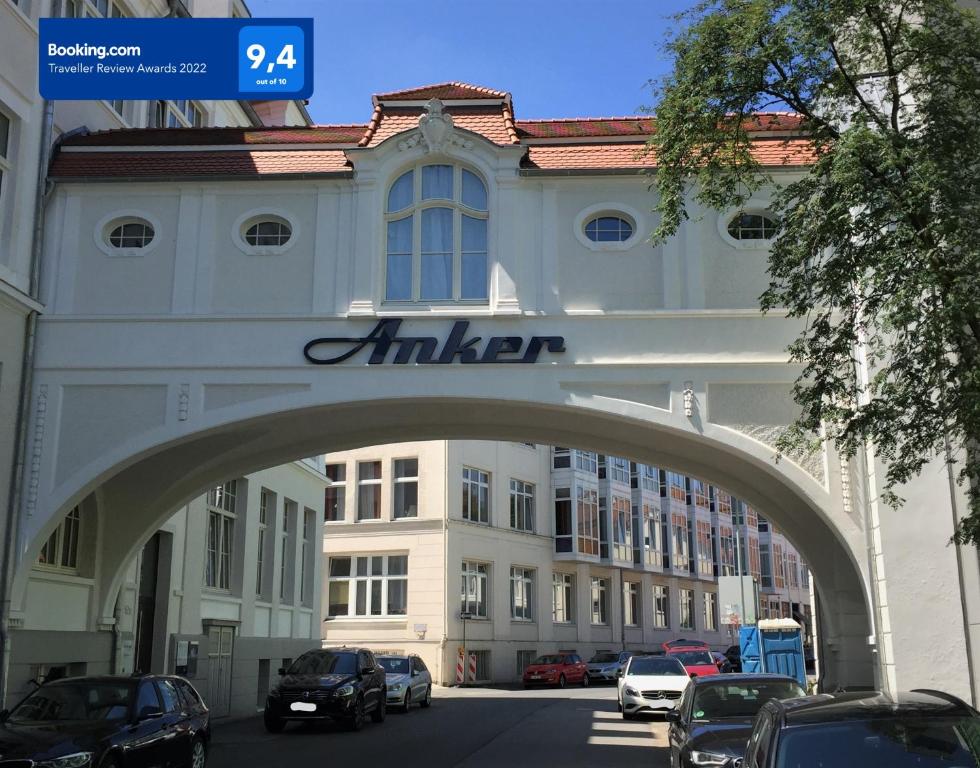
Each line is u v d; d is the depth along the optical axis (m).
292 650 28.88
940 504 14.59
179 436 16.31
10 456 16.05
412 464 44.97
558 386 16.25
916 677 14.22
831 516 15.47
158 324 16.72
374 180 17.14
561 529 51.69
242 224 17.22
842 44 11.25
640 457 19.44
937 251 9.42
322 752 17.17
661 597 61.12
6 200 16.47
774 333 16.20
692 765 10.26
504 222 16.91
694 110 10.90
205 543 24.30
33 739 10.49
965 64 10.61
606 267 16.77
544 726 22.48
